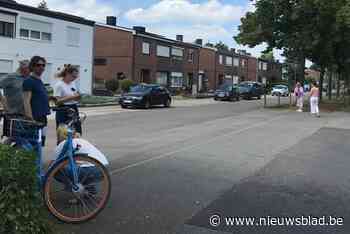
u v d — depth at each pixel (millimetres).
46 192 5250
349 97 57031
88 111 25000
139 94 28859
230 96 43500
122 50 48188
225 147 11766
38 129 5766
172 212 5797
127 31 47844
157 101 30281
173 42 55000
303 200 6527
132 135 14188
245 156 10352
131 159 9633
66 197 5520
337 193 6988
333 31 29781
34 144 5723
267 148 11734
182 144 12203
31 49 32531
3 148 4082
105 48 48969
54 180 5406
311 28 30156
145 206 6027
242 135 14609
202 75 64000
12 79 6613
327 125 18812
